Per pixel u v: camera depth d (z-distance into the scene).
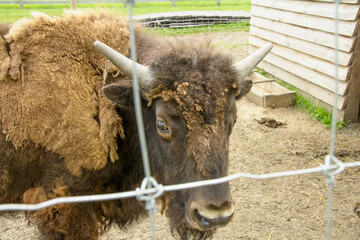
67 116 2.93
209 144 2.38
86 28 3.16
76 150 2.97
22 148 2.99
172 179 2.70
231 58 2.79
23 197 3.21
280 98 7.50
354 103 6.58
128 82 2.83
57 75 2.95
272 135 6.49
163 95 2.50
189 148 2.43
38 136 2.95
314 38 7.07
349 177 5.26
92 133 2.96
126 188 3.38
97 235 3.34
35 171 3.12
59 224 3.05
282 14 8.12
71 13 3.25
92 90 3.04
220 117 2.45
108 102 3.02
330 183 1.69
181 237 3.05
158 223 4.47
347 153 5.84
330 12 6.54
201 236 3.13
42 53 2.97
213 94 2.43
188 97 2.41
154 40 3.49
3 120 2.91
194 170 2.42
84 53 3.08
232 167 5.55
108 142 2.96
